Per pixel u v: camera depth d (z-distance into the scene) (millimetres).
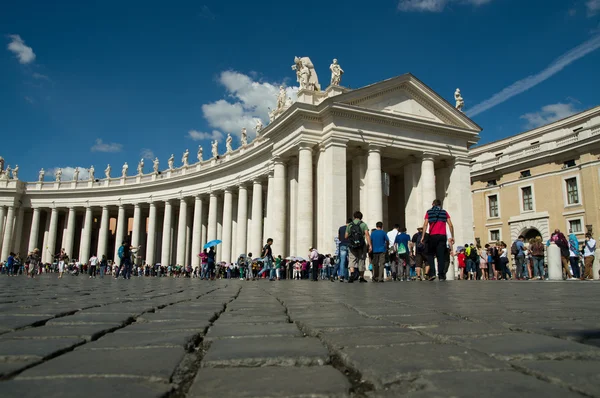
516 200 46500
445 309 6160
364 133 34844
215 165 53219
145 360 2984
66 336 3955
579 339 3582
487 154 56281
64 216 75188
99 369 2715
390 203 44906
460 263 31188
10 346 3438
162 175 63969
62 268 35938
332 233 32344
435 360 2850
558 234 22953
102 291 12703
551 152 43062
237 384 2402
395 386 2314
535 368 2609
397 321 4820
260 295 10422
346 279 19766
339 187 33188
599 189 38781
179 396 2254
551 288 12883
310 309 6488
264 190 51844
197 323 4910
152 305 7309
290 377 2549
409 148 36625
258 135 49250
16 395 2158
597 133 39312
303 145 34781
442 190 40219
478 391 2188
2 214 69000
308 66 38375
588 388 2207
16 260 51656
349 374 2670
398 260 23922
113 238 77875
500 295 9547
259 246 45500
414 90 37688
